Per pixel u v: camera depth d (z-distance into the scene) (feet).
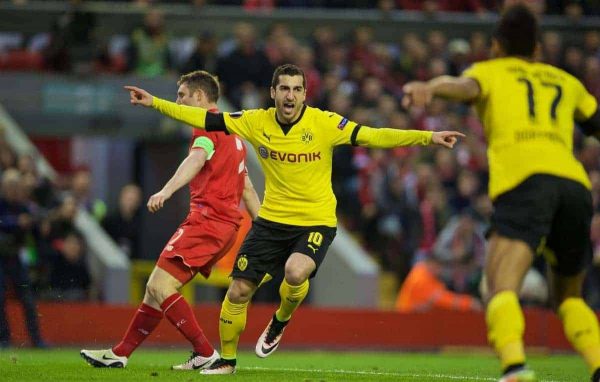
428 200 201.46
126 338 98.12
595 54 249.14
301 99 90.79
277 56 215.31
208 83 98.37
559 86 73.51
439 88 70.08
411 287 187.73
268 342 98.99
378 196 203.41
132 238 197.88
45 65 213.05
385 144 90.22
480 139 219.41
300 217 92.22
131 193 198.80
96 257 186.50
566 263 74.13
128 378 86.38
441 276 189.57
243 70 208.44
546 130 71.51
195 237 95.71
